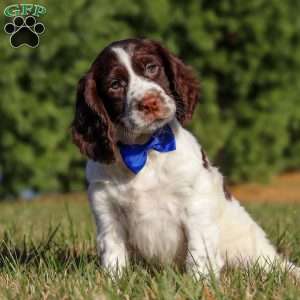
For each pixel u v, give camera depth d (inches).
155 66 198.1
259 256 212.1
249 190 639.1
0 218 373.7
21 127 561.9
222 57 610.5
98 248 203.9
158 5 585.9
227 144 633.6
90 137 200.7
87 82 199.8
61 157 581.9
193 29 597.3
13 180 593.3
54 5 541.3
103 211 200.7
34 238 271.0
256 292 170.1
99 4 564.7
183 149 197.8
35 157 581.0
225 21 607.5
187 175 195.8
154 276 189.5
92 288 176.9
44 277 192.4
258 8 609.3
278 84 634.8
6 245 233.5
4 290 179.6
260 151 637.3
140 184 195.9
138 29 596.4
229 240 216.8
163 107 188.2
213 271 183.0
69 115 569.9
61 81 560.1
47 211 427.2
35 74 556.4
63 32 546.0
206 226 197.3
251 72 616.7
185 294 166.7
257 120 629.9
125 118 192.5
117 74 195.0
